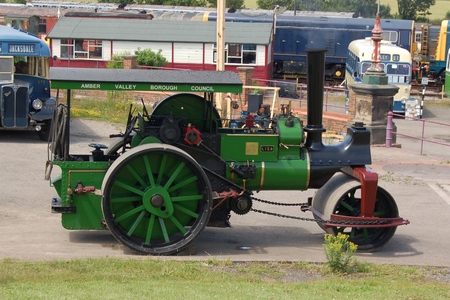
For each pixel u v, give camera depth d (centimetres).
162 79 1074
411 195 1617
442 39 5019
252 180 1122
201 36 4388
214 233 1235
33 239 1129
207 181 1051
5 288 821
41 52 2095
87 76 1072
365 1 7631
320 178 1142
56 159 1101
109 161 1089
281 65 5144
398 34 5003
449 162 2084
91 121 2509
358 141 1154
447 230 1323
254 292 846
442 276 1017
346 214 1167
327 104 3541
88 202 1073
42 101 2066
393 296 866
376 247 1147
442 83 5084
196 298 792
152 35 4391
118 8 5556
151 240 1065
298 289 887
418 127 3362
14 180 1574
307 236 1239
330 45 5034
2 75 2030
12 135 2173
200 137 1095
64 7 5578
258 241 1191
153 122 1123
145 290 830
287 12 5553
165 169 1055
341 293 873
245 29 4456
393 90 2391
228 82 1076
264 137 1125
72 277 898
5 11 5050
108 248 1088
